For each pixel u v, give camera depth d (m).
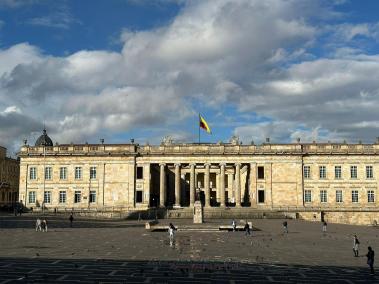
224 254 47.16
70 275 32.41
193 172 129.50
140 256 44.75
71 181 131.12
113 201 129.62
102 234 71.12
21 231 75.31
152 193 144.88
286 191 128.25
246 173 140.38
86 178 130.88
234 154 129.25
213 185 155.12
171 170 146.38
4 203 159.88
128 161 130.75
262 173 133.88
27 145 133.12
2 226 85.69
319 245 57.88
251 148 129.62
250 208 123.62
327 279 32.47
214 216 116.44
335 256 47.16
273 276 33.28
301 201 127.56
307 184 128.88
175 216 116.56
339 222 124.00
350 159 129.38
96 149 131.62
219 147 129.88
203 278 31.89
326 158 129.75
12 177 171.88
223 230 79.94
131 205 128.75
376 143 130.00
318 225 97.81
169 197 149.00
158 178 147.75
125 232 75.31
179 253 47.59
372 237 71.38
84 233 72.75
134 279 31.08
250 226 79.94
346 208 124.81
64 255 44.94
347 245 58.41
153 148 131.00
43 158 132.38
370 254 35.38
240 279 31.72
